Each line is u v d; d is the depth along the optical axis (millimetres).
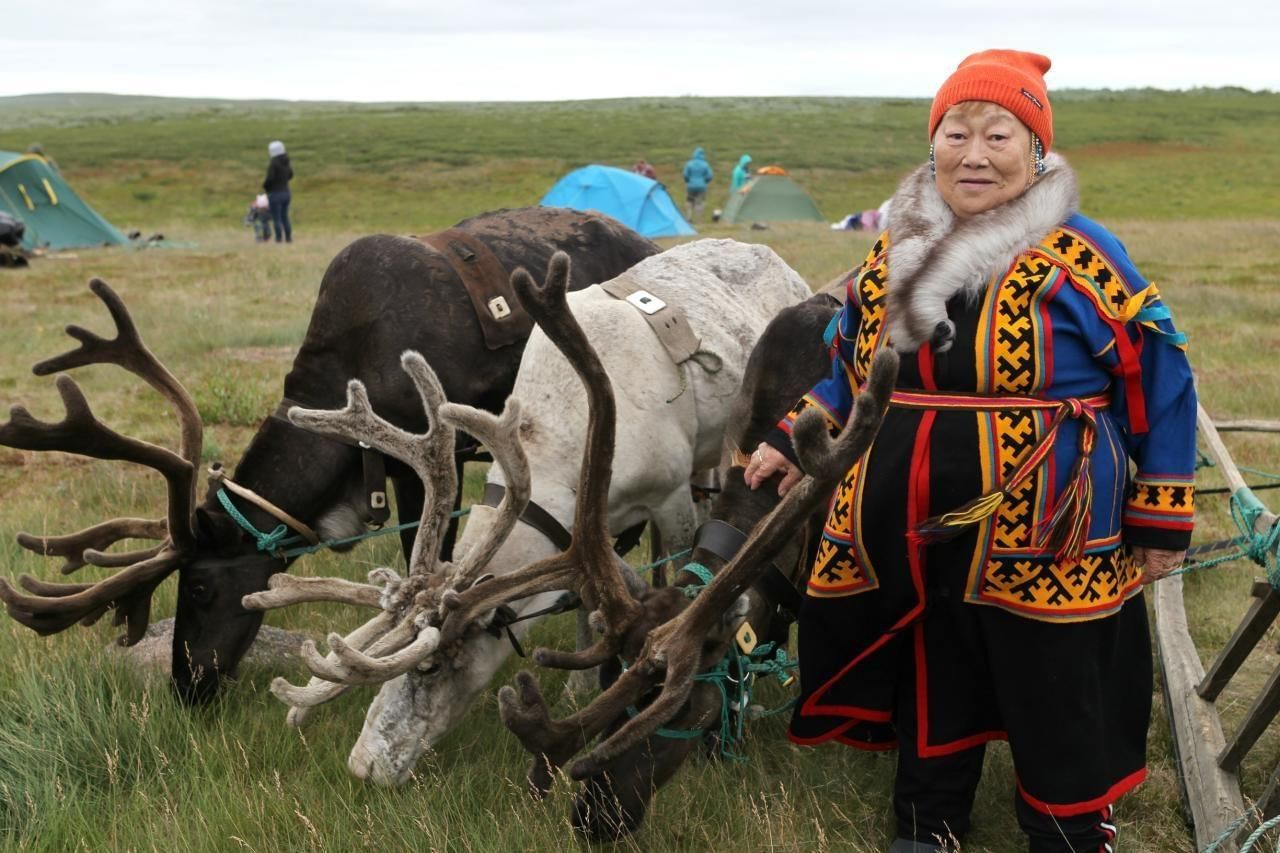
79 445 4355
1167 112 76438
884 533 3340
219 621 4703
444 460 3939
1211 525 6930
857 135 63188
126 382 11031
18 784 4113
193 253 22375
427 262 5055
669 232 24078
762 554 3234
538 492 4219
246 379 10883
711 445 4859
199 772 4250
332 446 4855
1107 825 3443
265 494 4816
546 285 3213
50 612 4461
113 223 34031
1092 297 3111
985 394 3193
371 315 4961
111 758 4258
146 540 6438
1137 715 3469
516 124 69812
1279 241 22672
